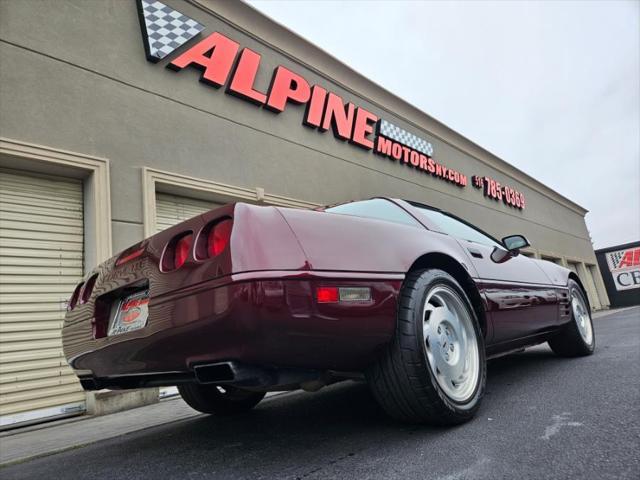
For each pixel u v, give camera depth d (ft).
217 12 21.06
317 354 4.75
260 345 4.25
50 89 14.66
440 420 5.71
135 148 16.48
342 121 27.71
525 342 9.38
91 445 7.82
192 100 19.07
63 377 13.37
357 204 8.13
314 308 4.58
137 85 17.19
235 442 6.36
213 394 8.55
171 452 6.24
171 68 18.51
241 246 4.36
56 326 13.70
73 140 14.82
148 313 4.91
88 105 15.52
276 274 4.38
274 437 6.38
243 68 21.47
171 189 17.74
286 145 23.38
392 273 5.62
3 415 12.07
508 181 53.93
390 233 6.19
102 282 6.03
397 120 34.35
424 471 4.36
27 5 14.73
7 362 12.51
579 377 8.77
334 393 10.02
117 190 15.56
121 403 13.15
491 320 7.36
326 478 4.43
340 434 6.07
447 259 6.83
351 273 5.10
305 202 23.68
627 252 81.46
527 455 4.55
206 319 4.25
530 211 58.34
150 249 5.24
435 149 39.04
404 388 5.43
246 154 20.94
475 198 44.86
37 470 6.18
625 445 4.59
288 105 24.16
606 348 13.21
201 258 4.57
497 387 8.56
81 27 15.99
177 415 10.25
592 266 79.41
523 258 10.05
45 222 14.28
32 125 13.98
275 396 10.71
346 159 27.73
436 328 6.02
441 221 8.40
